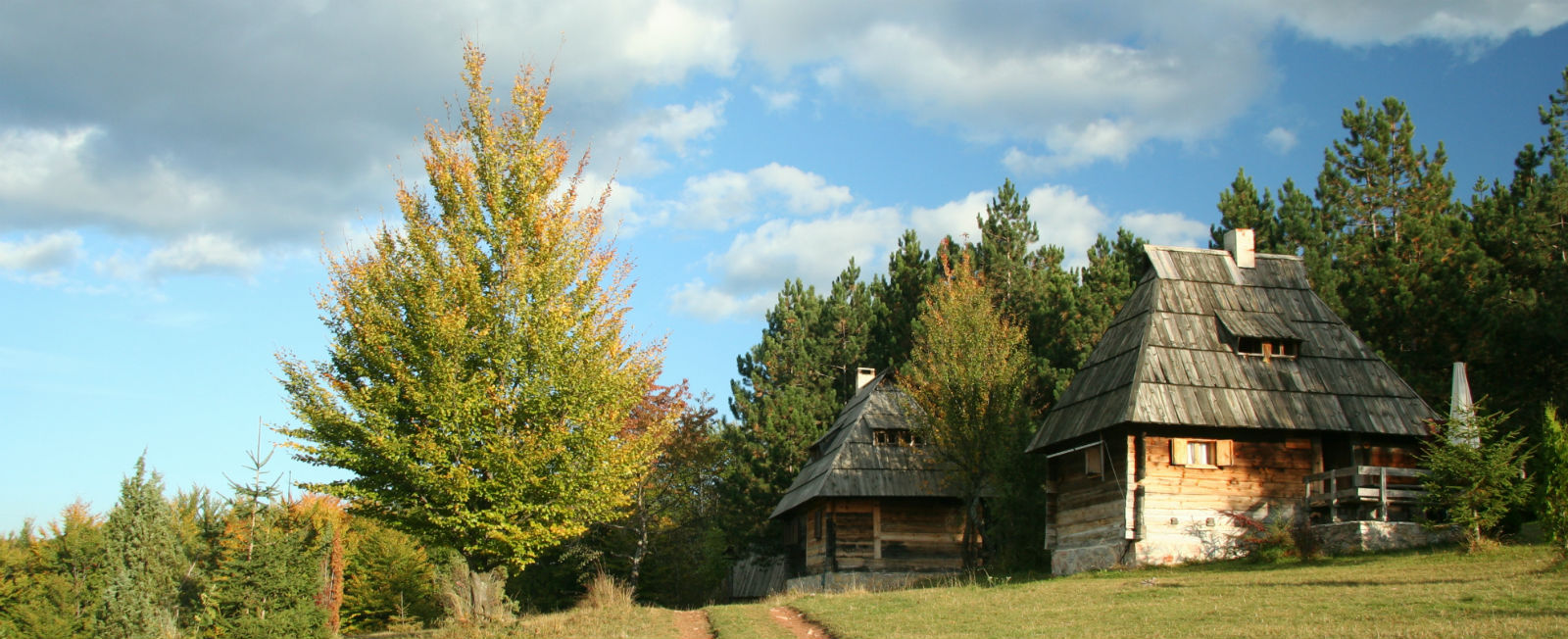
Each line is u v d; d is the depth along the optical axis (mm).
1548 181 41031
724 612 22141
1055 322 42000
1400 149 45625
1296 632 13914
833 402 49188
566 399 19234
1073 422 28203
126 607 27312
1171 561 25469
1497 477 21406
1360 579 19141
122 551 29219
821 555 36719
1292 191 43500
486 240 20016
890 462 36406
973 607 19406
